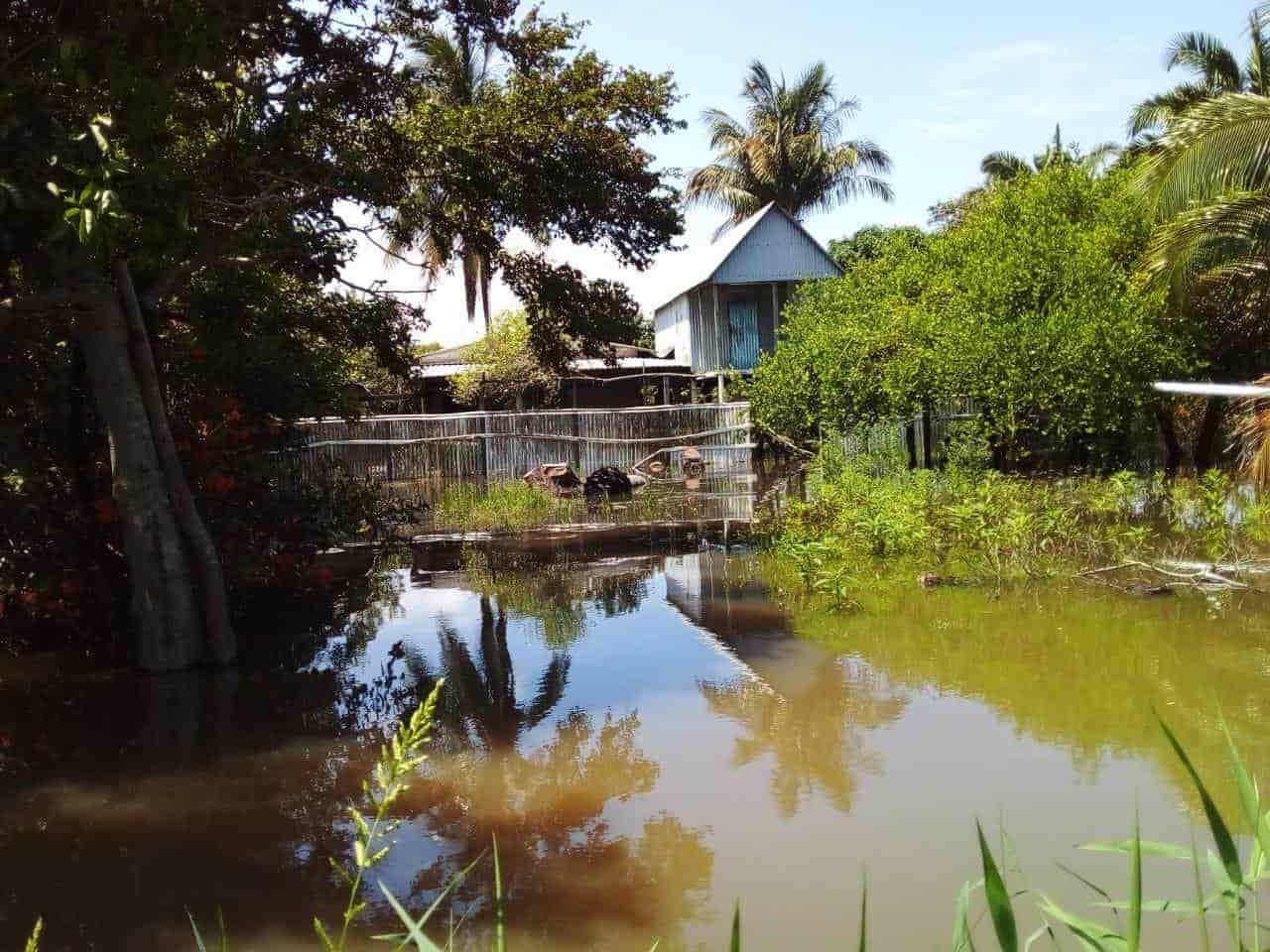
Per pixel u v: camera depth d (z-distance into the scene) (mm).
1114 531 10898
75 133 6051
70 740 6273
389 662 7992
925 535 11430
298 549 10672
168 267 8492
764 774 5246
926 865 4160
